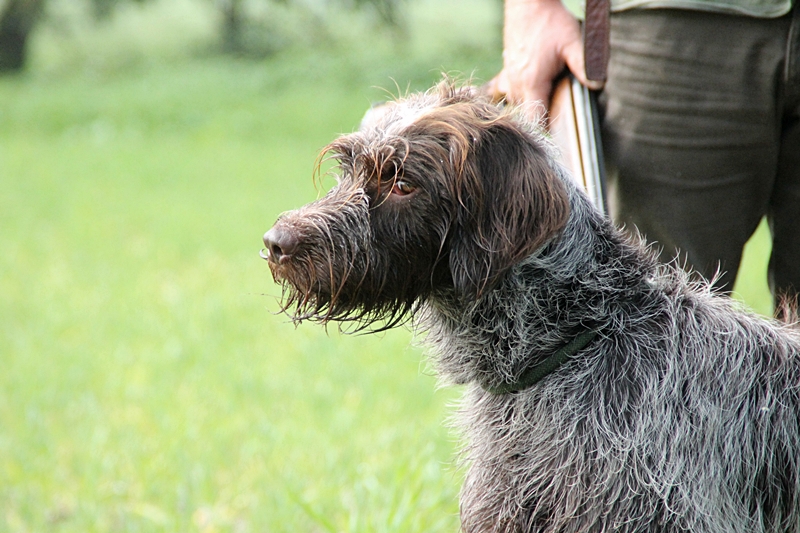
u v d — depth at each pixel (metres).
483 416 4.15
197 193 18.17
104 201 17.48
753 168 4.57
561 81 4.86
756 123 4.46
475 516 4.18
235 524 6.03
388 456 6.53
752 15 4.32
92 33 43.12
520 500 3.96
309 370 8.61
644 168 4.66
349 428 7.19
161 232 14.84
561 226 3.52
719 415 3.80
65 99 30.48
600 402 3.79
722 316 4.04
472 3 44.03
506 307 3.91
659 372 3.80
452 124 3.75
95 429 7.33
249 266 12.73
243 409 7.80
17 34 38.69
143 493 6.34
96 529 5.96
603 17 4.58
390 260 3.84
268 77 31.39
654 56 4.51
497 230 3.61
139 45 41.78
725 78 4.43
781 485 3.91
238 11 40.22
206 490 6.29
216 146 24.05
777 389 3.93
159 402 7.91
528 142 3.74
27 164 21.70
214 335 9.67
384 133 3.88
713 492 3.75
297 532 5.77
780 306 4.82
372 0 35.84
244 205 16.89
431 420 7.29
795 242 4.80
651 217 4.71
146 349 9.39
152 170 20.83
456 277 3.75
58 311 10.72
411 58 31.83
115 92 31.50
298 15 40.72
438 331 4.21
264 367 8.75
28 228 15.23
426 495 5.77
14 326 10.24
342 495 6.05
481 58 31.39
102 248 13.91
